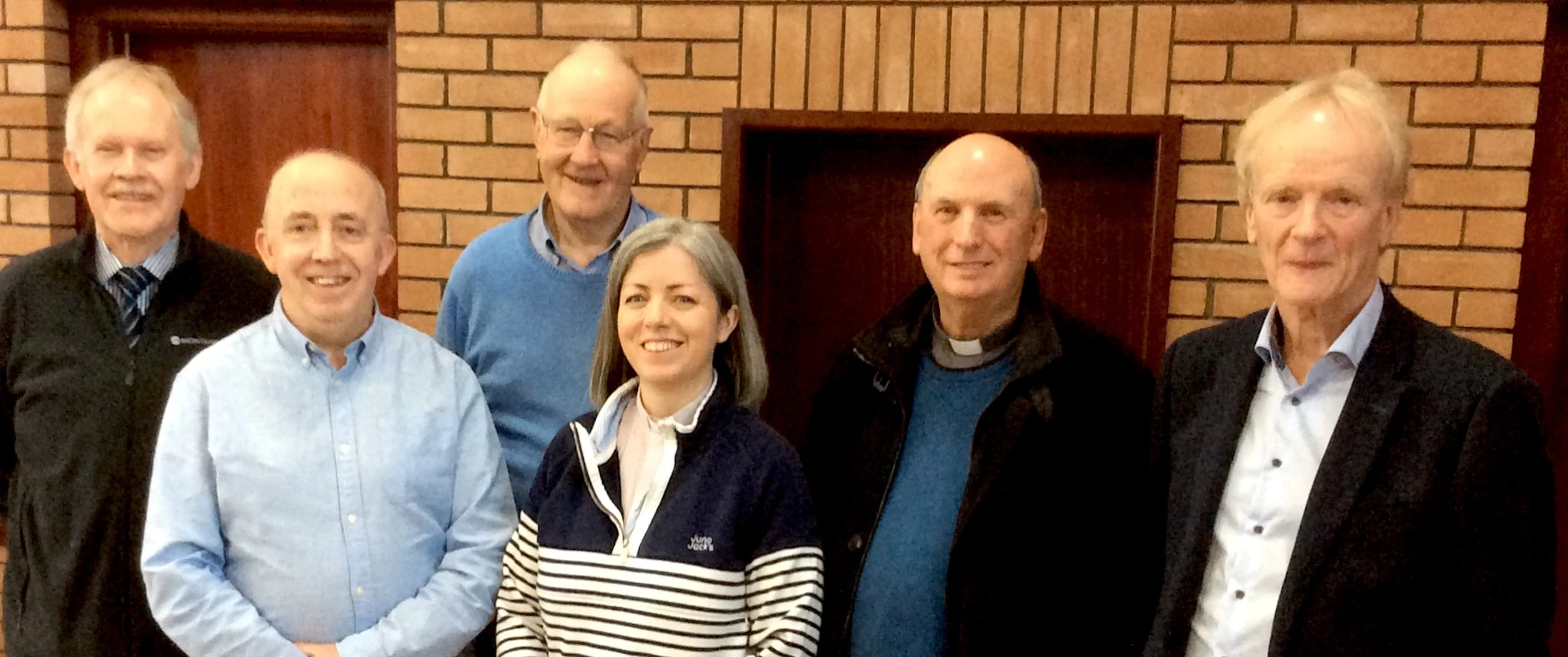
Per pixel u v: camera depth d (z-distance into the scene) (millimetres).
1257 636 1164
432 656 1371
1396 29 1979
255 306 1702
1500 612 1047
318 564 1355
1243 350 1269
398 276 2328
